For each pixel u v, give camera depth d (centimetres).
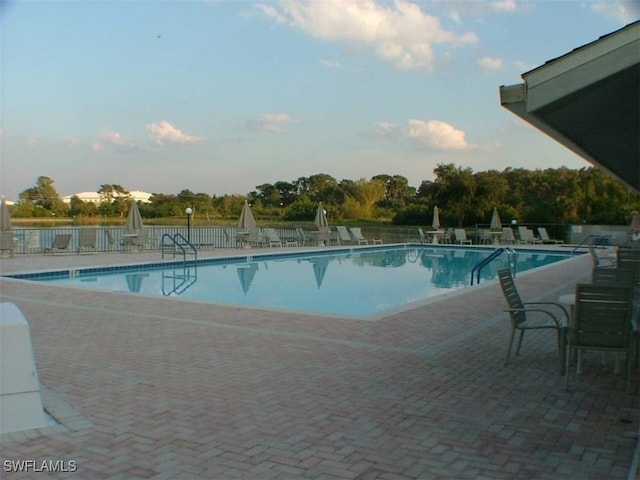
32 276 1328
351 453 329
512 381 478
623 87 381
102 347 600
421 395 439
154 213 3897
